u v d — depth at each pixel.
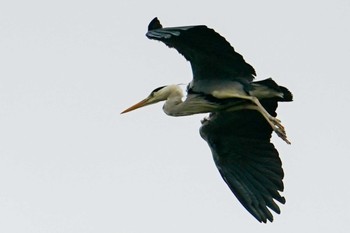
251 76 15.86
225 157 16.77
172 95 17.58
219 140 16.81
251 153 16.67
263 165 16.58
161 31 14.75
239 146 16.72
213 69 15.96
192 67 16.08
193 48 15.59
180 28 14.72
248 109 16.39
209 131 16.84
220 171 16.73
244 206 16.53
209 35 15.15
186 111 16.61
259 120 16.56
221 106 16.30
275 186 16.44
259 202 16.44
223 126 16.75
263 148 16.62
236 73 15.91
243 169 16.66
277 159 16.53
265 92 15.82
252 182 16.56
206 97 16.23
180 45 15.56
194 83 16.22
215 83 16.05
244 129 16.67
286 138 15.65
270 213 16.34
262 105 16.44
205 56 15.73
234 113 16.53
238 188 16.59
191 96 16.41
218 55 15.64
